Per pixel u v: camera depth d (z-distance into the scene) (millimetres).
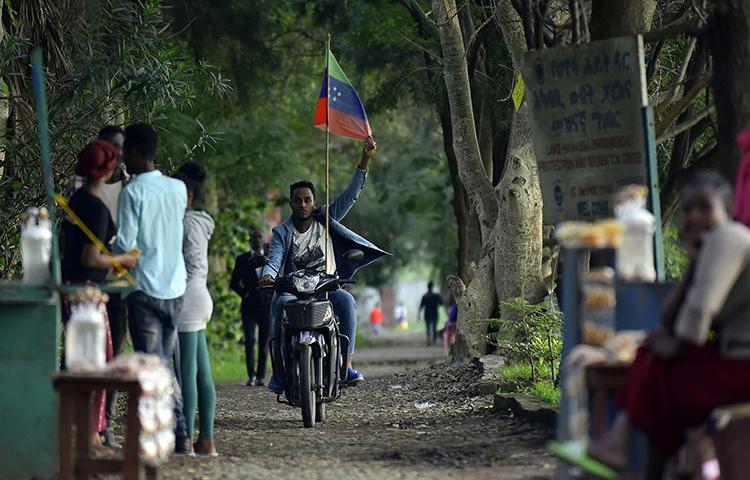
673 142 26312
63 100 23625
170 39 29688
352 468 14461
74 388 11539
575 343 10859
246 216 53906
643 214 11273
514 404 19578
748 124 13844
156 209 14445
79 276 13867
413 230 75375
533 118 15250
